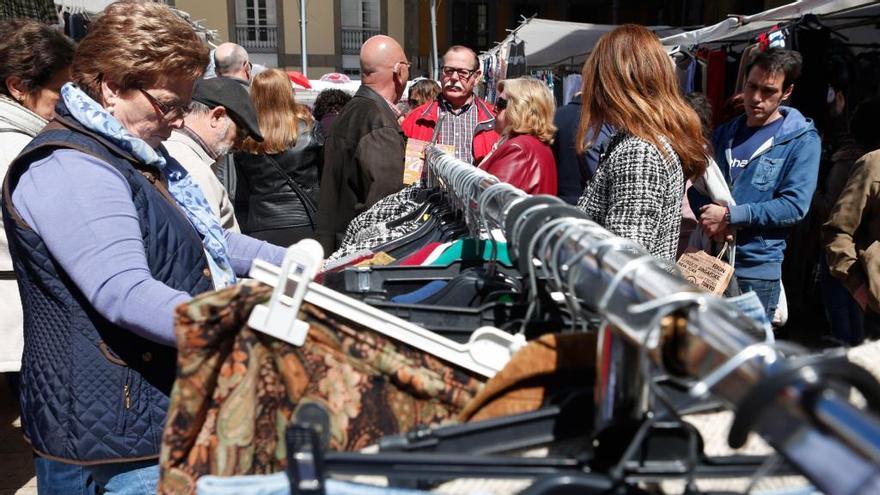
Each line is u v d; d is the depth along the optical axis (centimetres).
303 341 85
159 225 135
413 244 200
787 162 295
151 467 140
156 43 130
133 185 132
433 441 72
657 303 52
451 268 151
